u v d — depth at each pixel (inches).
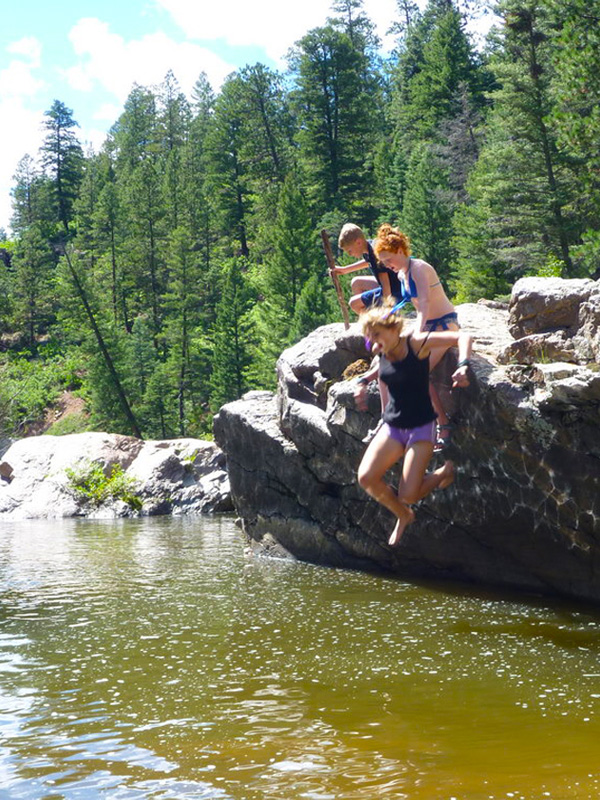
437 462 364.5
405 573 410.3
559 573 342.3
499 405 326.0
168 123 4451.3
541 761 162.6
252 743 176.6
